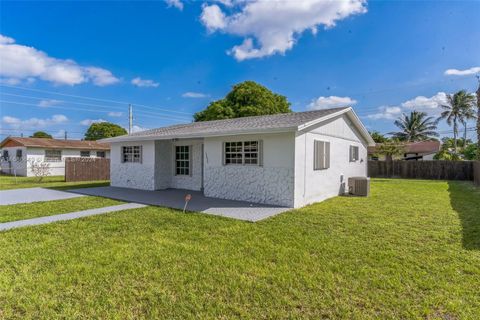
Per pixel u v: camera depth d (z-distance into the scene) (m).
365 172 14.43
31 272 3.49
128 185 12.57
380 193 11.20
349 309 2.69
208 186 9.64
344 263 3.77
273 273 3.47
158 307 2.74
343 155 11.37
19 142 22.05
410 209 7.51
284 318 2.56
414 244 4.54
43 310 2.69
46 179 18.20
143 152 11.91
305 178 8.36
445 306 2.73
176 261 3.85
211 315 2.62
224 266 3.68
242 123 9.98
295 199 7.80
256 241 4.70
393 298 2.88
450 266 3.66
